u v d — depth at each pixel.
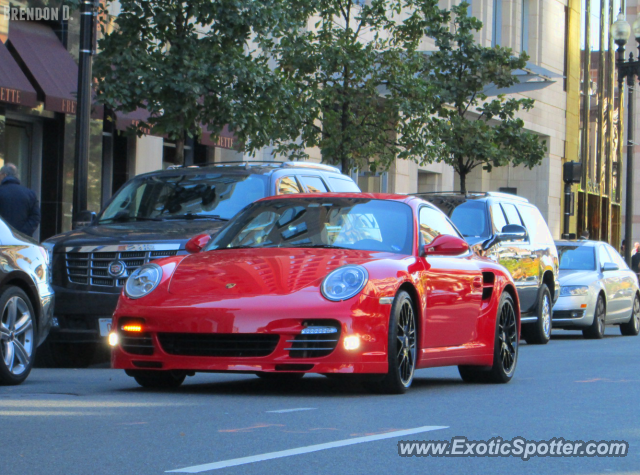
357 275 9.51
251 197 14.29
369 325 9.39
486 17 45.75
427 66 30.56
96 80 19.88
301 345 9.25
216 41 19.02
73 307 12.90
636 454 7.02
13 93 21.22
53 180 24.23
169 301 9.51
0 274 10.58
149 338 9.55
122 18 19.41
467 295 11.23
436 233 11.31
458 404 9.45
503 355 11.95
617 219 64.88
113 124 26.03
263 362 9.21
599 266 24.67
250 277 9.61
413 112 26.23
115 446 6.85
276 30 19.83
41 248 11.55
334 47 24.91
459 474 6.23
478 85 30.83
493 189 53.34
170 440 7.10
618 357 16.59
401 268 10.00
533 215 21.62
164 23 18.91
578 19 56.53
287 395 9.83
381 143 26.38
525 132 30.95
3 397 9.46
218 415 8.32
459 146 29.91
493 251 18.84
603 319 24.23
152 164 27.53
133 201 14.63
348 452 6.77
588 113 58.72
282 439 7.20
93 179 24.89
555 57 53.47
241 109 19.06
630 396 10.48
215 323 9.24
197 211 14.18
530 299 20.50
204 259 10.14
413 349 10.17
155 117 19.19
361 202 11.08
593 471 6.43
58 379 11.54
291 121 20.69
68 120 24.31
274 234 10.75
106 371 12.84
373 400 9.52
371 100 26.06
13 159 23.75
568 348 19.34
